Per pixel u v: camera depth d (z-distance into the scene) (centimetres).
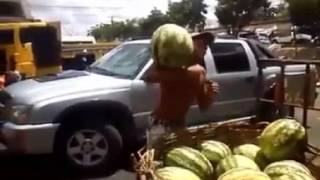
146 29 4484
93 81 478
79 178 461
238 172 193
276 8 4462
